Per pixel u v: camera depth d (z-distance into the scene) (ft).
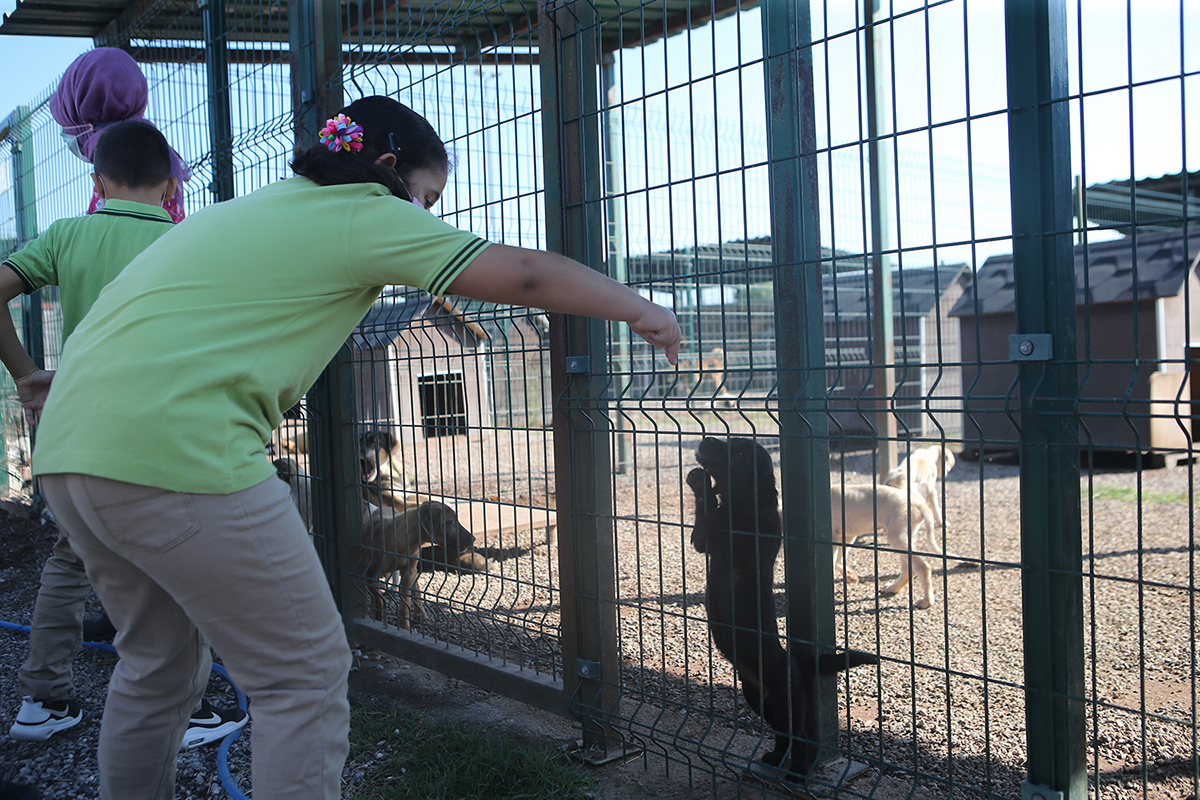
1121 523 23.12
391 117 6.82
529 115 9.82
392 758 9.27
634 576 18.71
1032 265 6.38
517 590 10.48
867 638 14.34
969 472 33.86
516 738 9.93
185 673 6.45
